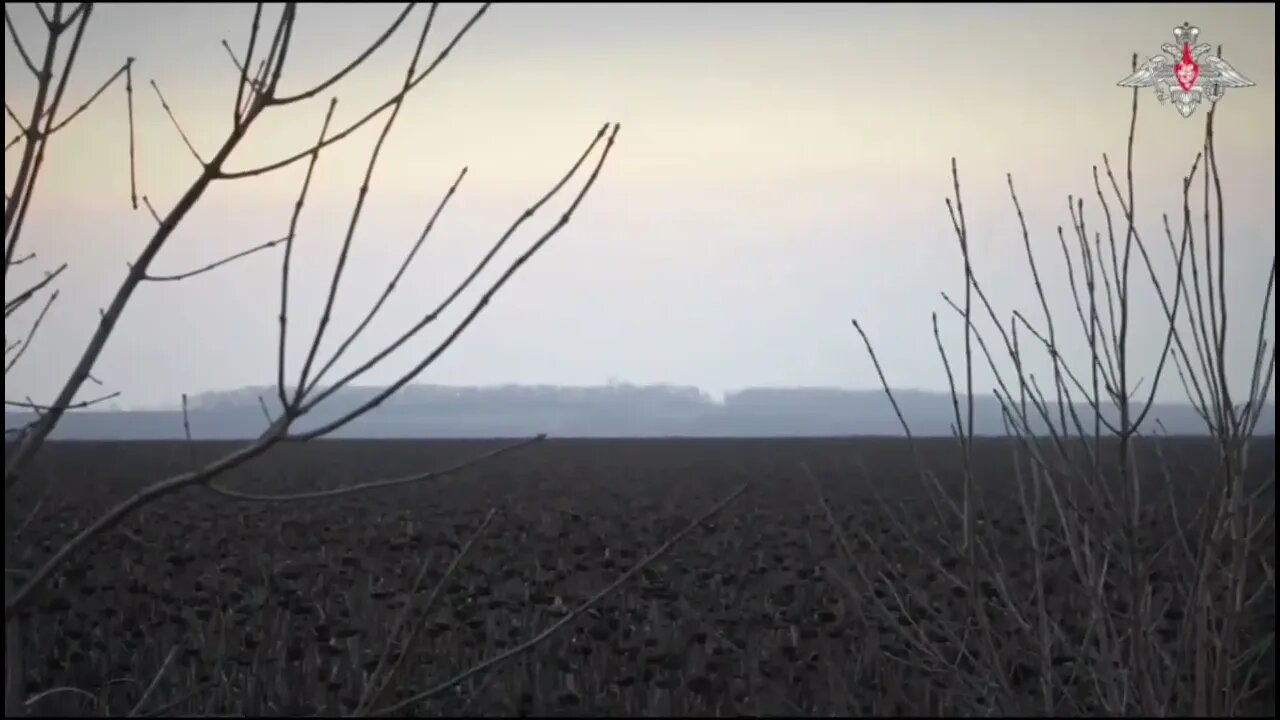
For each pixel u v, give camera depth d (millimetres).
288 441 3287
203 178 3438
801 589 11664
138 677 9062
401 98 3385
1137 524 4816
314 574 14039
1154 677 5074
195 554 15461
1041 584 5031
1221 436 4797
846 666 8938
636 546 16156
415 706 7859
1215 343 4785
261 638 9695
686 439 124312
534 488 31516
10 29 3670
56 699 8062
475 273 3350
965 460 4980
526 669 9156
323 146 3383
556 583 12359
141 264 3477
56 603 9859
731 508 22531
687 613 10508
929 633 8305
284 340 3273
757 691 8484
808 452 61031
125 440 94062
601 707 8594
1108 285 4848
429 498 27172
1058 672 6852
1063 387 4930
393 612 10953
